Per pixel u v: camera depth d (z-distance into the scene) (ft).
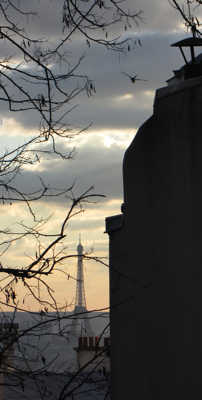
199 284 36.68
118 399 44.60
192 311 37.14
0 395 42.29
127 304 43.65
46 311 22.63
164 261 39.93
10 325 22.12
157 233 40.68
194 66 40.93
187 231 37.93
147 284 41.47
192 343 37.09
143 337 41.88
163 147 40.34
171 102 39.91
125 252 44.16
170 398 38.96
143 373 41.70
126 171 44.09
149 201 41.55
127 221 43.96
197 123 37.83
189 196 37.93
